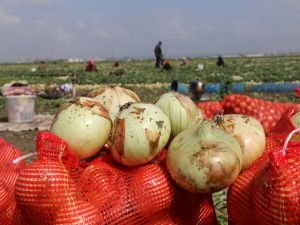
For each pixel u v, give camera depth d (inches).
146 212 20.9
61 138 21.3
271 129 26.7
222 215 37.7
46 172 19.6
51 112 129.3
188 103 23.3
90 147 21.6
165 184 21.1
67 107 22.1
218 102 29.4
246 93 180.4
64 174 19.9
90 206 20.1
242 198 21.1
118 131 21.2
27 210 19.8
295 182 18.8
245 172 21.7
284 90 183.0
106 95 24.4
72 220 19.5
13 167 25.7
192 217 22.7
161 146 21.4
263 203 19.4
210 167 19.8
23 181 19.8
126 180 21.3
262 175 19.8
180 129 22.8
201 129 20.7
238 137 22.2
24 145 87.3
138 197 20.8
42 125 104.3
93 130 21.4
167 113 22.8
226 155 20.0
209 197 24.0
